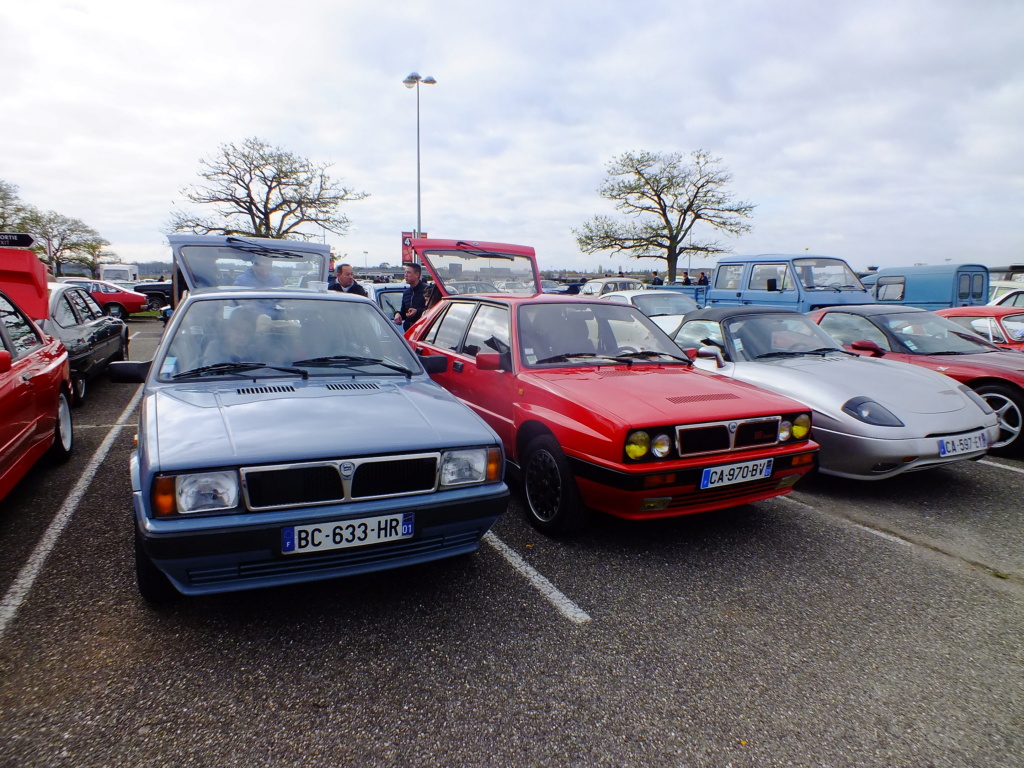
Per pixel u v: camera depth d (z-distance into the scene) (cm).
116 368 313
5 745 187
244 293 359
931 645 255
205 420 253
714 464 320
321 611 270
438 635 254
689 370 414
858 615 278
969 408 436
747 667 238
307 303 363
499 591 292
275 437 241
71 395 511
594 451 321
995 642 258
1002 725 209
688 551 341
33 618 258
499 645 248
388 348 360
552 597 288
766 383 471
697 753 193
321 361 331
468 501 260
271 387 299
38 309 626
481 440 270
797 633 262
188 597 277
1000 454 554
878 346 564
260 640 247
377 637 251
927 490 453
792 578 311
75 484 432
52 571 300
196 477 222
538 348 406
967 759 193
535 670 232
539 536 359
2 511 379
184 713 204
